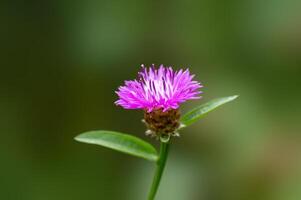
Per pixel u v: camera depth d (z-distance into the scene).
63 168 0.67
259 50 0.82
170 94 0.43
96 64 0.82
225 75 0.79
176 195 0.62
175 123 0.43
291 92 0.76
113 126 0.74
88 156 0.69
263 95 0.75
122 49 0.83
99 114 0.77
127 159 0.67
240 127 0.69
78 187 0.64
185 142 0.69
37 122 0.75
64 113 0.77
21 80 0.82
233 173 0.65
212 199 0.62
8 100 0.78
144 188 0.63
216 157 0.66
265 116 0.71
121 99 0.43
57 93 0.80
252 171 0.65
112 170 0.66
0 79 0.82
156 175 0.43
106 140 0.43
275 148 0.66
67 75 0.81
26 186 0.64
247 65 0.81
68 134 0.74
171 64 0.82
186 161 0.66
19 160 0.68
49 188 0.64
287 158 0.65
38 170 0.67
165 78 0.43
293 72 0.79
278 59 0.81
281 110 0.72
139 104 0.42
